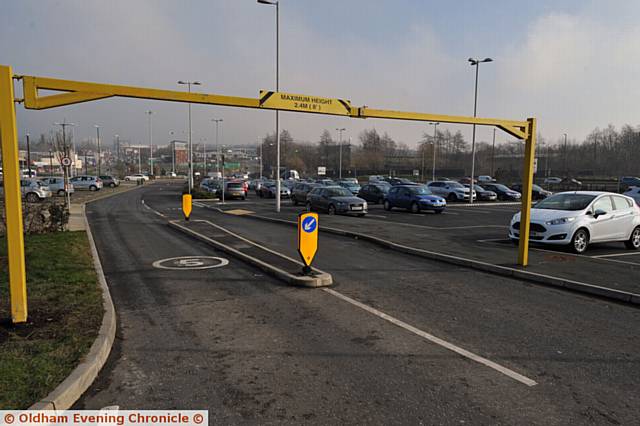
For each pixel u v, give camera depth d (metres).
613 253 11.92
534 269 9.27
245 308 6.86
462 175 84.31
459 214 24.47
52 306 6.27
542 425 3.69
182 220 19.55
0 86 5.36
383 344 5.43
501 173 65.25
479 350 5.27
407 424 3.69
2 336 5.13
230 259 10.77
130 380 4.46
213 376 4.56
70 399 3.95
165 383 4.40
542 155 89.56
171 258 10.89
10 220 5.44
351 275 9.06
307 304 7.07
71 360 4.52
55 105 5.78
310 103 7.86
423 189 25.84
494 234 15.63
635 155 75.12
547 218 11.80
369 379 4.50
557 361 4.97
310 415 3.82
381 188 30.36
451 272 9.45
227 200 37.62
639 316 6.64
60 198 35.88
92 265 9.28
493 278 8.95
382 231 15.65
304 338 5.62
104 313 6.05
